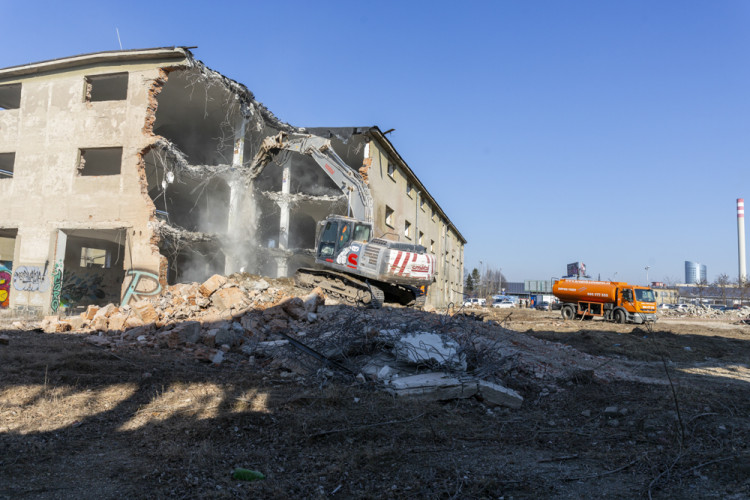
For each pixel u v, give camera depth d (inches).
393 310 506.9
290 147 863.7
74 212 788.0
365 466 185.6
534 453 214.2
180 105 939.3
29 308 789.9
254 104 908.0
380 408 253.6
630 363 494.3
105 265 1101.1
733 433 240.1
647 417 265.1
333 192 1108.5
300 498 158.9
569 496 169.2
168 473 173.6
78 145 803.4
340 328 370.3
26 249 807.1
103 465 180.2
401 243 691.4
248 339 414.3
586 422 267.6
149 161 849.5
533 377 359.3
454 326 414.6
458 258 2228.1
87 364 316.2
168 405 254.5
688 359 558.3
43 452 189.2
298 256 995.3
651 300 1118.4
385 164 1037.8
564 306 1247.5
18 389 265.6
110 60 804.0
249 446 202.8
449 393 288.8
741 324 1273.4
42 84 842.2
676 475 188.5
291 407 250.1
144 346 390.9
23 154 833.5
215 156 1069.1
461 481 175.8
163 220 775.7
